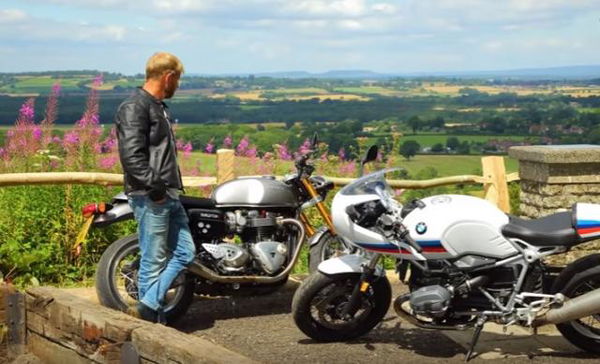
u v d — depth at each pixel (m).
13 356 4.66
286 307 6.70
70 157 8.81
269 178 6.50
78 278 7.57
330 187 6.76
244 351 5.50
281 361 5.27
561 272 5.27
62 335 4.38
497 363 5.19
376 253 5.38
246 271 6.27
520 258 5.14
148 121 5.32
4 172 8.84
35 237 7.75
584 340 5.27
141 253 5.56
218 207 6.24
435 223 5.18
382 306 5.70
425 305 5.16
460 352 5.43
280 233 6.44
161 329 3.82
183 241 5.67
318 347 5.57
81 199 8.02
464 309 5.27
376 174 5.40
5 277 7.00
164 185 5.33
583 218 5.05
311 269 6.75
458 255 5.17
